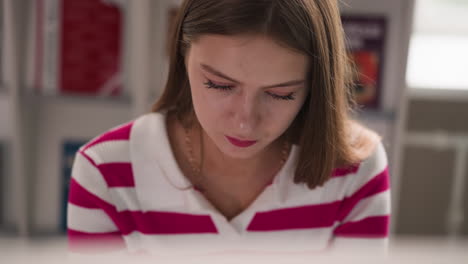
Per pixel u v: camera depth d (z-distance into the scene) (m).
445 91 2.32
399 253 0.42
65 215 2.32
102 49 2.18
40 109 2.25
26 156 2.22
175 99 1.00
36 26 2.14
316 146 0.92
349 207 1.04
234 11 0.70
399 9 2.12
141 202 0.99
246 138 0.79
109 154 0.98
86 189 0.98
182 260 0.44
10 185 2.37
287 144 1.00
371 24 2.13
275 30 0.70
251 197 1.02
